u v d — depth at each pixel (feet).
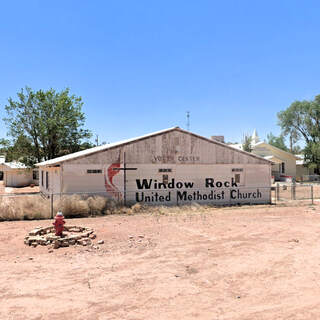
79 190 56.03
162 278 21.50
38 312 16.38
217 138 95.50
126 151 59.52
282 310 16.57
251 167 68.80
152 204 60.95
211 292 19.11
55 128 112.16
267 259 25.76
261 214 52.65
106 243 31.63
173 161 62.80
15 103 109.50
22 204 48.98
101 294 18.78
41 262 25.31
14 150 110.93
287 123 169.07
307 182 147.02
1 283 20.61
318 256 26.53
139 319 15.65
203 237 34.40
